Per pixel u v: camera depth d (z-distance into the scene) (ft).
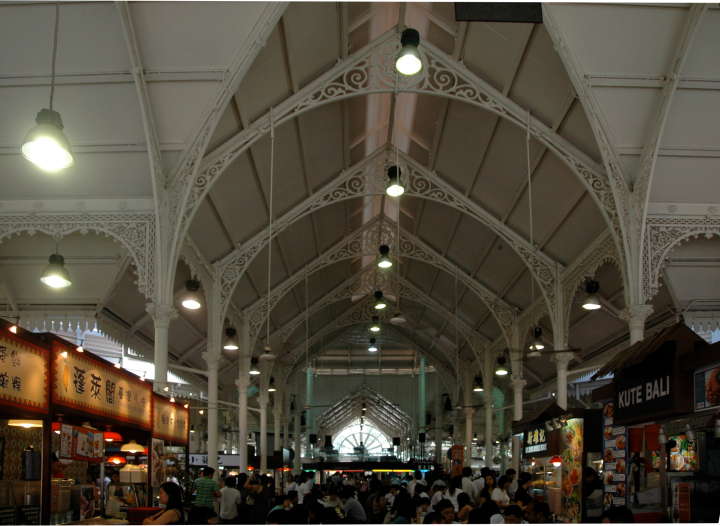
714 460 19.19
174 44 35.22
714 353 15.51
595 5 34.14
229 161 41.32
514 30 37.93
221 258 54.54
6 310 51.62
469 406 97.55
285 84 41.83
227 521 39.11
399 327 110.73
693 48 35.68
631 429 24.27
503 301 69.46
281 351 94.38
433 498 40.32
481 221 55.98
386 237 71.20
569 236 50.75
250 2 34.22
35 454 25.40
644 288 38.93
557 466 33.81
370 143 56.44
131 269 49.52
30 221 39.27
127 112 37.32
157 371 38.01
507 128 45.62
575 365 73.51
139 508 30.96
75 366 24.44
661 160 39.50
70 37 34.50
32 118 37.09
